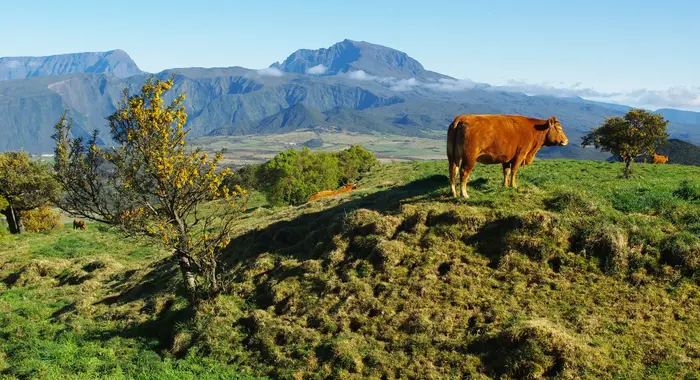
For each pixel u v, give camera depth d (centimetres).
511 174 1788
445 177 2286
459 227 1576
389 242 1598
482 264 1448
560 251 1403
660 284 1263
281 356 1311
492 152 1688
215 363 1362
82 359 1464
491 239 1522
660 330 1124
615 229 1394
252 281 1750
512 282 1356
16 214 4284
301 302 1523
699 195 1603
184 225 1792
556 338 1094
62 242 3325
